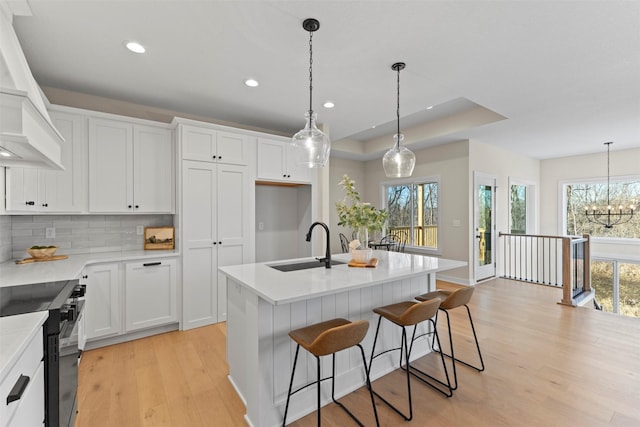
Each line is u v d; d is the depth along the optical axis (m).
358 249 2.42
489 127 4.39
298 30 2.09
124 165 3.07
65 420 1.41
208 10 1.88
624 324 3.33
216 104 3.46
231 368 2.23
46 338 1.29
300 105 3.50
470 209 5.13
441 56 2.42
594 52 2.34
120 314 2.84
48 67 2.59
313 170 4.29
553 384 2.19
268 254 4.47
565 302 4.02
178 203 3.20
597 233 6.25
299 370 1.90
